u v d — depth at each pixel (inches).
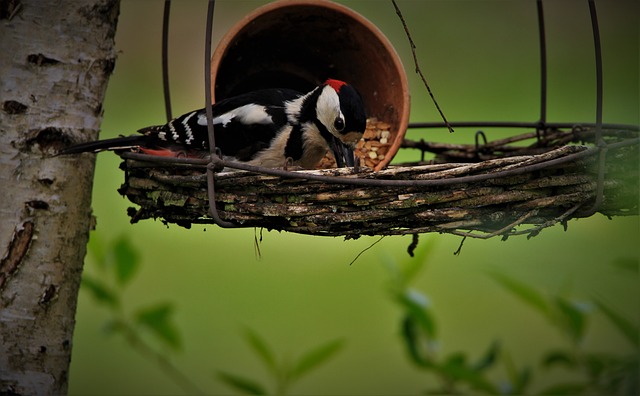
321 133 313.6
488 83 569.0
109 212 484.7
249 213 249.9
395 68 320.2
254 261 477.7
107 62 290.0
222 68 338.3
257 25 318.0
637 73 594.9
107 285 302.4
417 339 287.1
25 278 274.2
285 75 348.8
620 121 548.7
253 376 444.5
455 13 597.9
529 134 355.6
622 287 334.6
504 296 464.4
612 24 621.0
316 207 247.6
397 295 289.1
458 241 469.7
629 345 279.0
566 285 293.0
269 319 459.5
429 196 245.8
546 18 618.2
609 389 275.7
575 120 548.7
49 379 275.9
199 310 460.8
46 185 277.0
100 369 444.8
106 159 494.0
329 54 342.0
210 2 246.8
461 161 364.5
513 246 397.1
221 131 297.3
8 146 274.5
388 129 330.0
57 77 280.1
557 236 401.1
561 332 284.2
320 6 311.1
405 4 604.4
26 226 274.7
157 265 471.5
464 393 290.2
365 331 461.4
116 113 543.5
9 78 275.9
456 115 538.3
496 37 603.2
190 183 252.2
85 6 285.1
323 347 290.5
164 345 299.6
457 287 467.8
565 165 250.7
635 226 427.2
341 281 473.1
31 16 279.0
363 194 245.4
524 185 249.0
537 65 595.2
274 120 307.6
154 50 569.9
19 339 272.7
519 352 450.6
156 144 294.7
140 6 577.3
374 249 471.5
